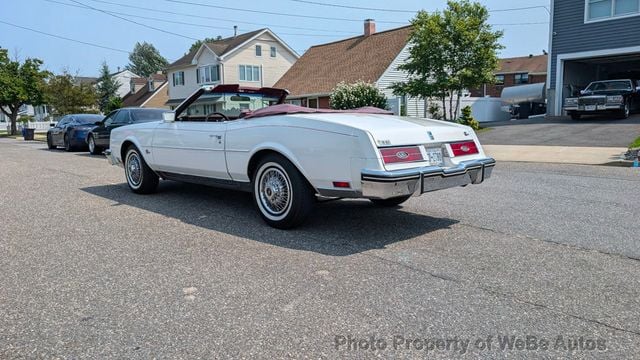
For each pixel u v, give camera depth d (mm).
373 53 29484
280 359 2482
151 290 3395
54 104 37156
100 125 13914
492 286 3396
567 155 11156
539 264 3844
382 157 4117
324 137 4371
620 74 22062
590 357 2482
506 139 15039
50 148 18141
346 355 2512
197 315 2992
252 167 5195
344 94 22219
